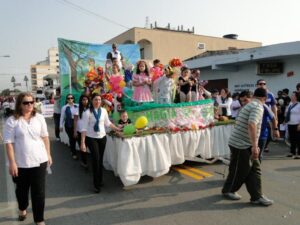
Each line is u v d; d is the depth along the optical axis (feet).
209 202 15.53
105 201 16.15
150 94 24.35
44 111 66.69
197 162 23.70
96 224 13.39
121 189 18.07
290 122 25.38
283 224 12.91
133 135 18.29
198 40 94.79
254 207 14.75
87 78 31.30
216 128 22.88
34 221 13.21
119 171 17.85
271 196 16.14
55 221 13.82
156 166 19.04
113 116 22.97
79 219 13.97
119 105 23.79
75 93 32.96
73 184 19.22
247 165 14.92
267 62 43.86
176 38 90.33
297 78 40.88
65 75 37.22
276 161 23.95
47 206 15.61
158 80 23.88
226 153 23.31
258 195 14.97
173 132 20.24
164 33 87.81
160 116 21.06
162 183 18.94
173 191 17.40
